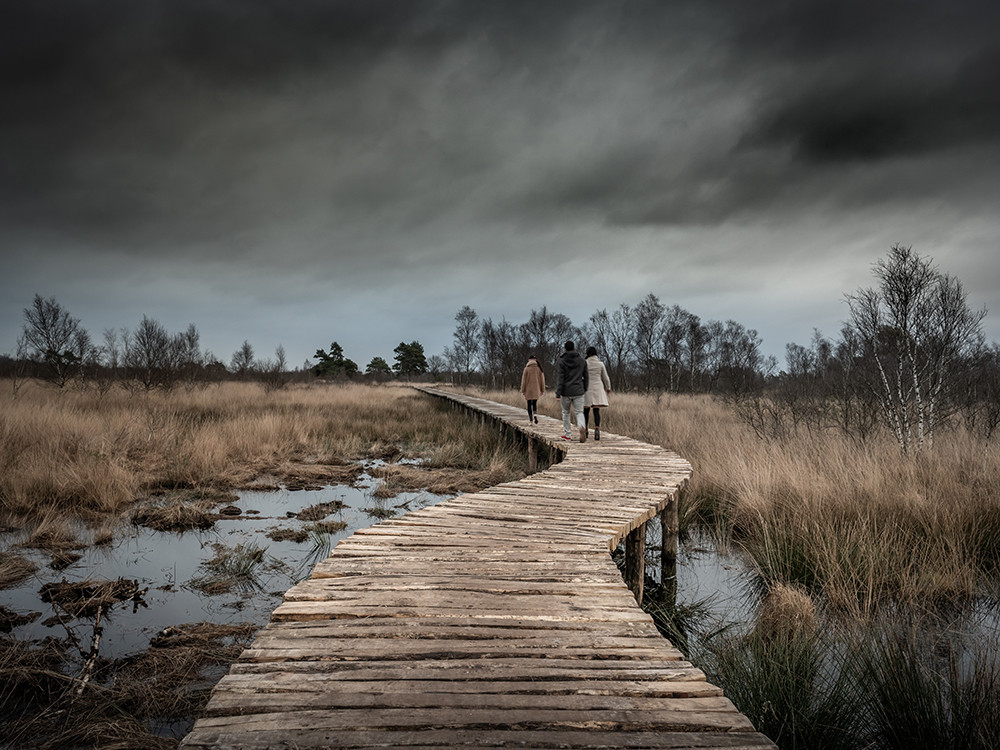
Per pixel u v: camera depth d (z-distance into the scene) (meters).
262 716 2.26
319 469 11.62
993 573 5.88
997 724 3.22
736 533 7.87
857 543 6.14
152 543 6.93
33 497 8.12
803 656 3.96
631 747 2.14
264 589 5.58
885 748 3.38
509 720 2.28
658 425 15.77
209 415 17.22
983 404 11.09
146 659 4.06
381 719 2.26
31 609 4.91
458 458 13.59
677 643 4.79
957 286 9.36
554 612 3.44
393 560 4.36
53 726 3.27
